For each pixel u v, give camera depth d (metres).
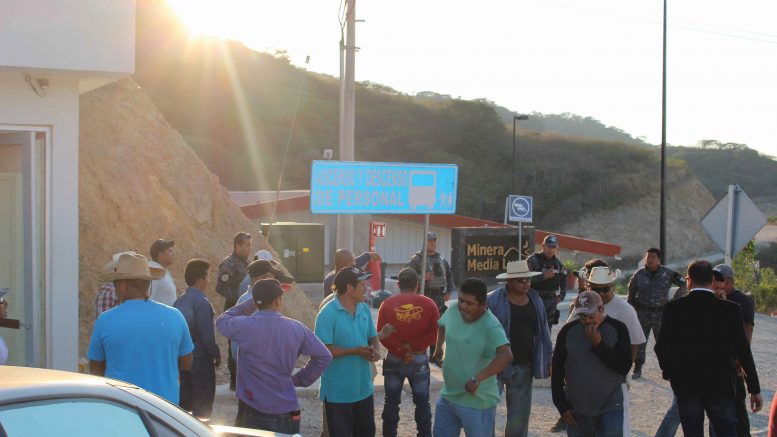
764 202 131.88
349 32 13.00
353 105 13.17
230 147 88.81
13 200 8.45
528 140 109.62
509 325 7.31
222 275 9.45
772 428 5.79
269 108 99.56
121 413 3.29
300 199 33.12
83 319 11.05
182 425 3.50
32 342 8.02
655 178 100.25
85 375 3.45
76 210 8.30
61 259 8.22
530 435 8.62
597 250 36.00
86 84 8.84
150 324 5.36
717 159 145.25
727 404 6.62
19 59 7.68
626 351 6.38
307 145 93.31
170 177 13.67
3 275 8.51
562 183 98.31
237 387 5.95
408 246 36.09
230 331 5.87
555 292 11.14
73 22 7.88
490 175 100.06
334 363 6.61
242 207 32.53
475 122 110.56
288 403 5.85
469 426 6.30
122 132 13.27
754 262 23.48
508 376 7.35
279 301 5.94
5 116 7.95
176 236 12.96
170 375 5.43
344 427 6.62
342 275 6.66
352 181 10.23
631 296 11.69
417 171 10.41
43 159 8.19
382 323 7.68
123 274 5.38
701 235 95.69
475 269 23.78
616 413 6.43
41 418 3.01
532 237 24.22
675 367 6.74
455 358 6.33
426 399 7.82
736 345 6.66
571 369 6.46
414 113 113.62
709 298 6.70
